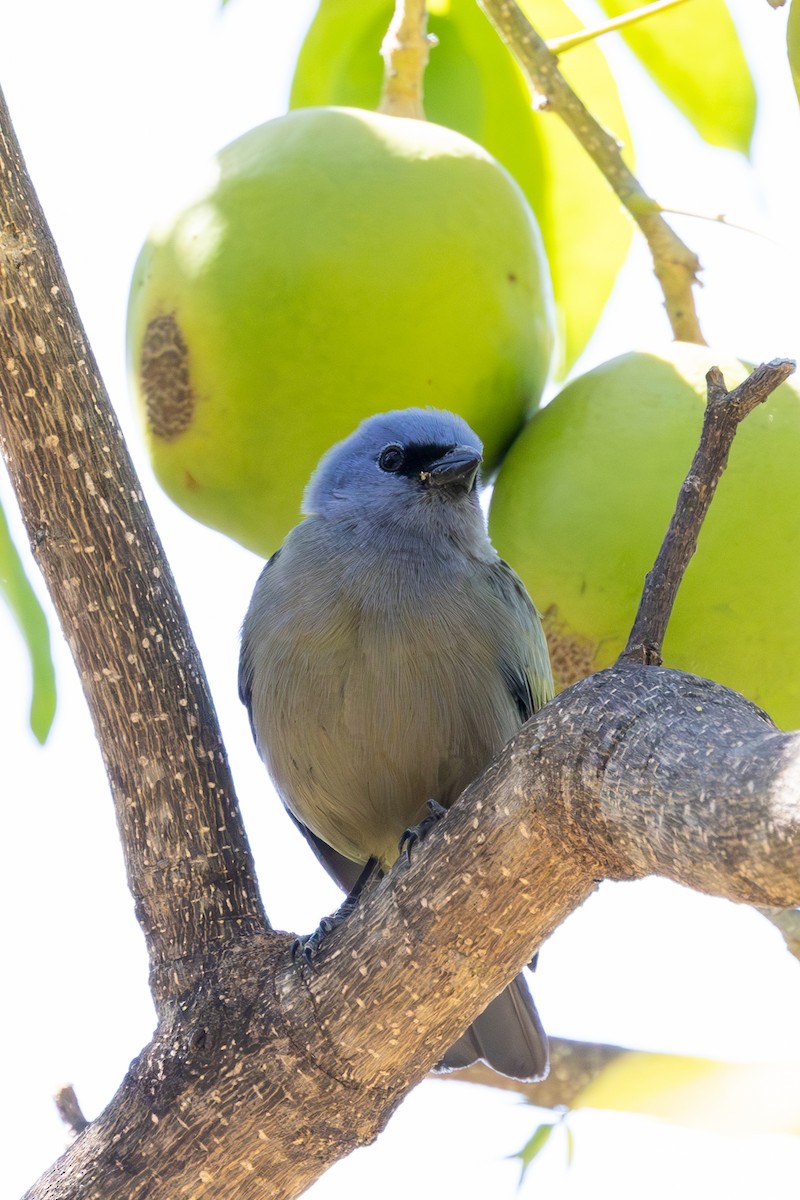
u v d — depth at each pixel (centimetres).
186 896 786
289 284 889
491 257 925
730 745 540
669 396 888
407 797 970
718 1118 895
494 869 657
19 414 827
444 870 672
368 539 974
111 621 823
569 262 1168
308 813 1020
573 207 1167
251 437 928
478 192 934
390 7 1188
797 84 838
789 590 845
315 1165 716
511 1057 960
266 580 1002
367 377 904
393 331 897
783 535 846
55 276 843
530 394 978
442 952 678
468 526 988
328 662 941
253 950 756
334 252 891
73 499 828
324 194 902
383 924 693
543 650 973
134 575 831
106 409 848
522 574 890
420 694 934
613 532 863
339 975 704
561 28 1184
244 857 806
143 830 805
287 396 907
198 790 809
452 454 941
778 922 883
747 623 845
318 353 895
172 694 822
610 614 865
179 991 759
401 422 959
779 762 505
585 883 646
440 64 1190
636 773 564
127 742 815
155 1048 731
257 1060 710
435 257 901
